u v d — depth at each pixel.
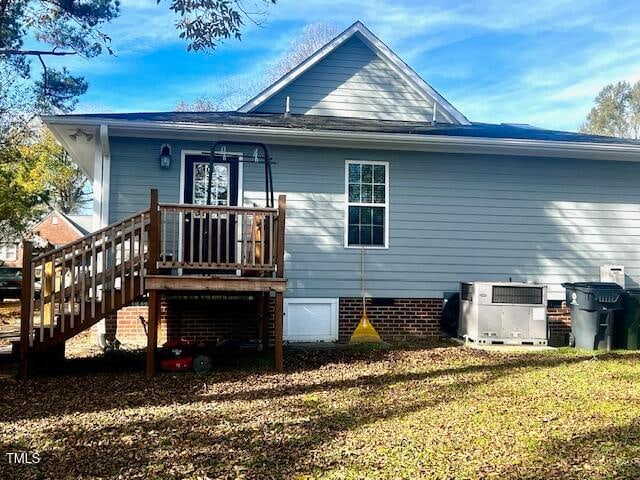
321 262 9.88
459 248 10.33
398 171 10.21
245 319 9.51
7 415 5.17
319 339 9.77
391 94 11.88
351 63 11.76
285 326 9.70
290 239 9.80
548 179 10.71
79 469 3.82
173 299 8.62
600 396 5.86
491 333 9.16
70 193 39.84
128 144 9.34
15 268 22.75
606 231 10.85
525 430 4.66
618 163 10.97
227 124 9.14
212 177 9.05
